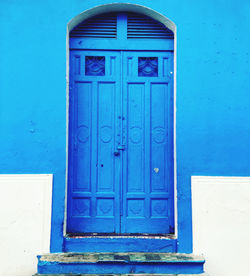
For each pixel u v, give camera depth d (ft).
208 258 10.82
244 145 11.19
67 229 11.41
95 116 11.82
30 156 10.96
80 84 11.88
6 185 10.86
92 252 10.76
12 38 11.19
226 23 11.46
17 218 10.78
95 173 11.68
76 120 11.76
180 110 11.21
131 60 12.03
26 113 11.07
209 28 11.44
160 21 11.99
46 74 11.19
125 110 11.87
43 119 11.09
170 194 11.68
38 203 10.84
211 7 11.50
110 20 12.07
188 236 10.86
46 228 10.76
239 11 11.51
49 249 10.68
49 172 10.95
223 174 11.09
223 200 11.00
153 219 11.61
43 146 11.01
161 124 11.89
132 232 11.56
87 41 11.94
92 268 9.89
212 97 11.27
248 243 10.89
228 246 10.87
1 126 11.00
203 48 11.39
